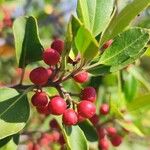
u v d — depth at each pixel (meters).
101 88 0.23
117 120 0.21
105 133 0.21
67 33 0.13
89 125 0.17
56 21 0.34
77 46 0.13
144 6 0.14
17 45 0.15
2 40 0.30
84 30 0.13
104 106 0.21
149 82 0.26
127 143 0.31
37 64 0.21
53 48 0.15
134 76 0.23
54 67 0.15
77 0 0.14
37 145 0.25
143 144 0.30
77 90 0.20
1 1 0.26
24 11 0.31
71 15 0.12
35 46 0.15
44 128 0.28
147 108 0.22
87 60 0.14
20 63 0.15
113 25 0.14
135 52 0.14
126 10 0.14
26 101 0.14
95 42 0.13
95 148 0.21
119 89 0.22
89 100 0.15
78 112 0.14
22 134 0.24
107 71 0.14
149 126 0.25
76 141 0.15
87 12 0.14
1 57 0.31
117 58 0.14
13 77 0.30
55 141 0.25
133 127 0.22
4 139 0.15
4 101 0.14
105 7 0.15
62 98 0.14
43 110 0.15
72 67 0.14
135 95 0.22
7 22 0.29
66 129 0.15
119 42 0.14
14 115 0.14
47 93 0.16
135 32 0.14
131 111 0.22
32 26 0.15
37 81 0.14
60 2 0.35
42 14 0.30
